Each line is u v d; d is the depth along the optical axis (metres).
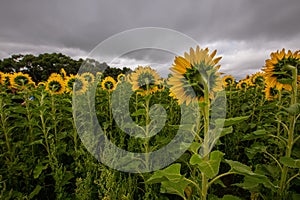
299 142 1.36
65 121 2.07
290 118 1.14
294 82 1.08
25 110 1.76
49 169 1.57
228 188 1.67
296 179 1.19
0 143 1.51
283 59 1.14
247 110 2.41
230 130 0.73
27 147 1.68
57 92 2.71
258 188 1.10
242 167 0.74
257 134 1.16
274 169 1.21
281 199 1.09
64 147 1.62
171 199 1.32
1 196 1.12
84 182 1.21
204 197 0.84
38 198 1.44
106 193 1.05
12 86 3.04
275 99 1.95
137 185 1.33
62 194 1.24
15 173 1.39
